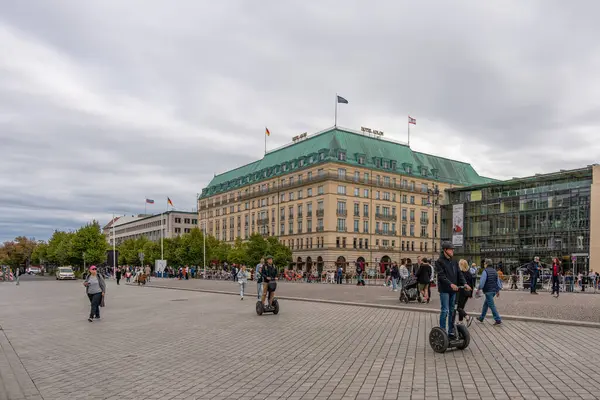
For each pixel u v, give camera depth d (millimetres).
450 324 10125
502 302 20766
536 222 63750
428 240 98938
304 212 92250
